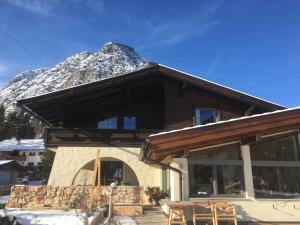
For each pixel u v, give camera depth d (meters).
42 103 14.70
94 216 9.43
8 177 35.50
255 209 9.23
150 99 16.78
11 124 68.25
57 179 14.74
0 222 8.18
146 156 10.04
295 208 9.33
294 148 10.09
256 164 9.73
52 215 10.22
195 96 16.31
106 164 17.45
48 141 15.28
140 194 13.41
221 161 9.52
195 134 8.92
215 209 8.16
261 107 15.46
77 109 16.23
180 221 8.03
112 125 16.28
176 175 9.20
